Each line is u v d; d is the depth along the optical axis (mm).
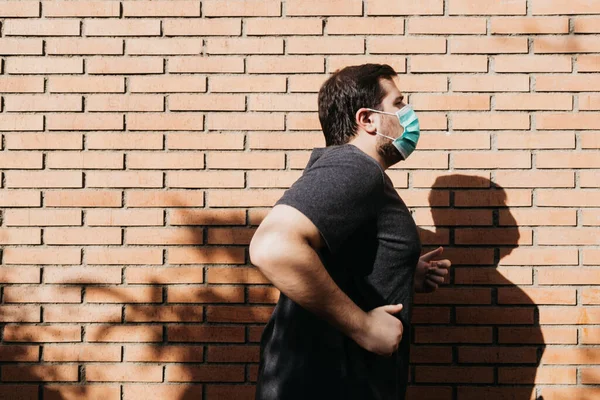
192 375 2793
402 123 2205
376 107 2166
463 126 2809
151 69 2830
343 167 1910
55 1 2832
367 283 2010
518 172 2801
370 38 2812
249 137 2818
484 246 2803
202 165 2820
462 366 2783
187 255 2811
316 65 2814
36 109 2830
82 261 2811
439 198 2809
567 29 2807
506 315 2781
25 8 2834
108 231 2814
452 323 2797
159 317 2803
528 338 2773
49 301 2807
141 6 2832
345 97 2172
